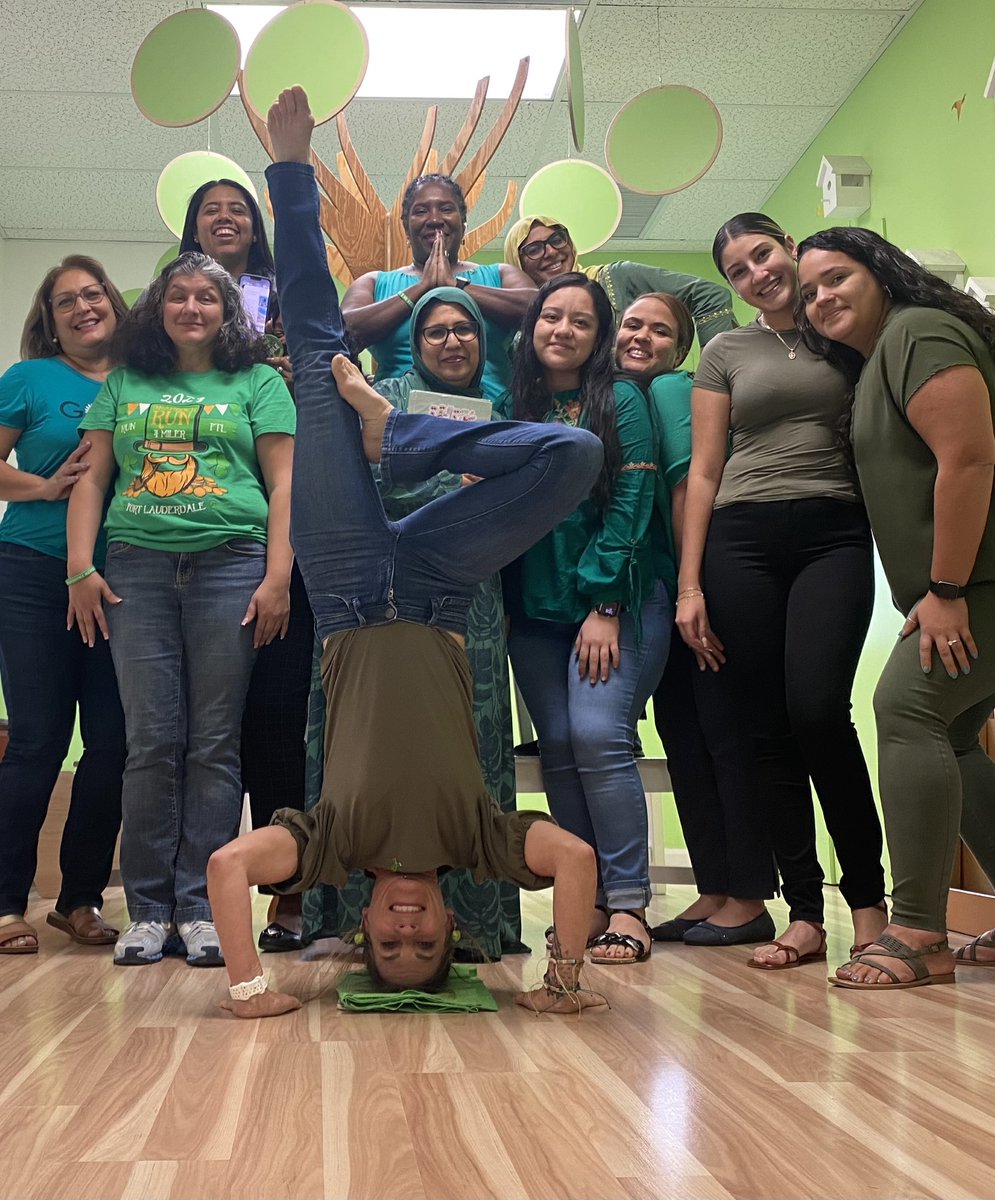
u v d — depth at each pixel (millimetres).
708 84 4367
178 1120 1042
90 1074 1222
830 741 2027
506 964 2102
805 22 3992
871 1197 836
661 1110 1065
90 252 5461
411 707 1670
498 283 2742
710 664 2279
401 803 1646
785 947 2018
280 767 2309
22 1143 974
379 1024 1495
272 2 3838
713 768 2393
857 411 1938
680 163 2955
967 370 1775
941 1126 1012
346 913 2090
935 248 3762
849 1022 1484
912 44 3914
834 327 1975
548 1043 1367
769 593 2174
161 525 2186
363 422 1780
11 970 2021
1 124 4480
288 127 1824
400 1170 898
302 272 1822
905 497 1856
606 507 2273
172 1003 1667
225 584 2205
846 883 2053
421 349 2227
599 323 2348
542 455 1721
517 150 4809
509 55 4184
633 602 2262
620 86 4379
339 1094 1131
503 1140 975
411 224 2793
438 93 4391
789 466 2172
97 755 2420
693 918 2428
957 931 2543
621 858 2203
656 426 2408
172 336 2312
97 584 2221
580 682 2283
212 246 2664
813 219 4723
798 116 4582
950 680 1792
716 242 2348
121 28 3938
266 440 2301
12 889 2322
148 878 2170
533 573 2324
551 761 2326
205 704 2189
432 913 1666
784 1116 1044
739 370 2260
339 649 1736
